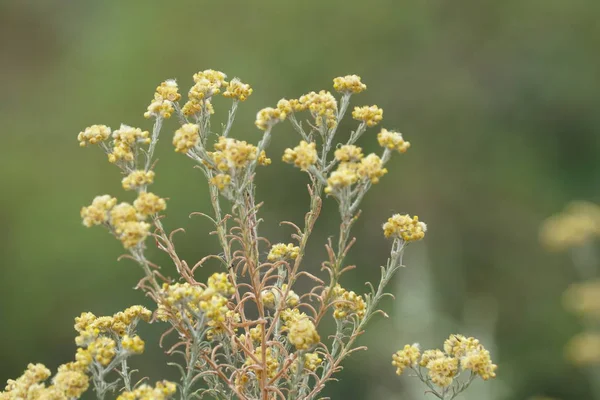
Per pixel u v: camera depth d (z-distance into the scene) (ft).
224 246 8.71
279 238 45.14
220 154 7.92
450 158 54.24
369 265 47.39
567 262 50.90
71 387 7.25
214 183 7.79
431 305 34.53
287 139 45.85
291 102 8.32
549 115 58.08
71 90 54.49
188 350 8.10
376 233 48.73
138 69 50.70
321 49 51.72
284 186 45.70
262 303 8.36
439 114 54.44
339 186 7.52
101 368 7.39
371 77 52.85
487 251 52.85
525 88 57.93
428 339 33.50
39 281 41.60
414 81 54.70
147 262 7.41
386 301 41.70
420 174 52.70
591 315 32.22
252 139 46.09
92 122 49.88
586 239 32.01
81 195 45.52
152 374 36.45
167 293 7.61
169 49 51.11
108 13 60.49
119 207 7.34
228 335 8.39
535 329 49.21
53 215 44.09
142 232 7.23
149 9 53.67
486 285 51.80
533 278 51.60
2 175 46.11
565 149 57.72
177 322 7.97
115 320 8.34
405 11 54.44
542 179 55.52
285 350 8.30
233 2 52.65
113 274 41.11
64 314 41.52
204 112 8.91
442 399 8.54
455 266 49.29
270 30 52.01
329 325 36.65
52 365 41.45
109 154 8.48
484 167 54.65
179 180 42.45
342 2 52.90
